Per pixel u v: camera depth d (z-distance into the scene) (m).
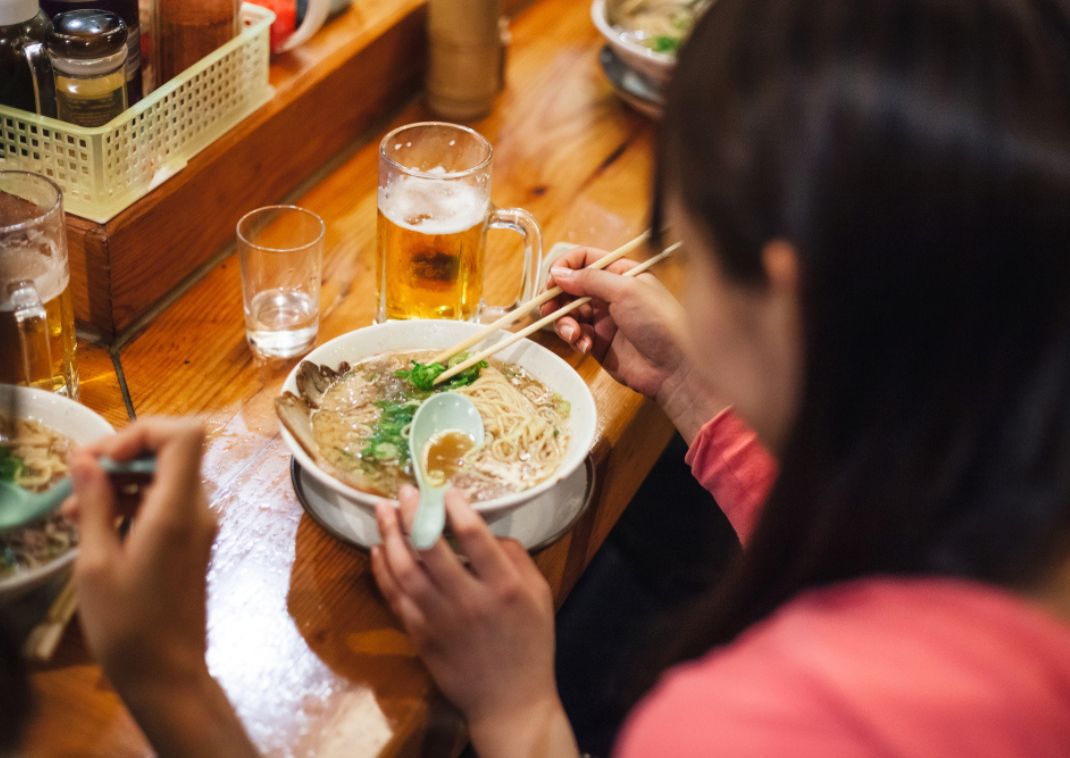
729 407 1.07
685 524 1.49
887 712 0.63
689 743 0.68
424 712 0.91
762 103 0.68
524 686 0.89
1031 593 0.69
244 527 1.00
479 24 1.41
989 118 0.63
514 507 0.95
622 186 1.41
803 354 0.71
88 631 0.80
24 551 0.89
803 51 0.68
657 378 1.12
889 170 0.64
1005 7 0.66
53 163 1.09
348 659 0.93
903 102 0.64
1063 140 0.63
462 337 1.09
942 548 0.70
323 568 0.98
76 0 1.11
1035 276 0.64
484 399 1.05
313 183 1.35
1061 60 0.65
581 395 1.06
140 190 1.13
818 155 0.65
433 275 1.13
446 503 0.90
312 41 1.35
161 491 0.81
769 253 0.70
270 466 1.05
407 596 0.90
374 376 1.05
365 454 0.99
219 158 1.19
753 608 0.77
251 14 1.25
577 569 1.17
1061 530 0.68
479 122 1.47
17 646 0.87
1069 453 0.66
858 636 0.67
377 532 0.98
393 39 1.42
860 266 0.66
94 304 1.12
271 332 1.14
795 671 0.67
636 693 0.85
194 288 1.21
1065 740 0.62
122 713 0.88
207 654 0.92
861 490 0.71
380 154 1.13
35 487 0.92
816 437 0.72
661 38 1.51
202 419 1.08
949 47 0.65
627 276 1.10
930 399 0.68
